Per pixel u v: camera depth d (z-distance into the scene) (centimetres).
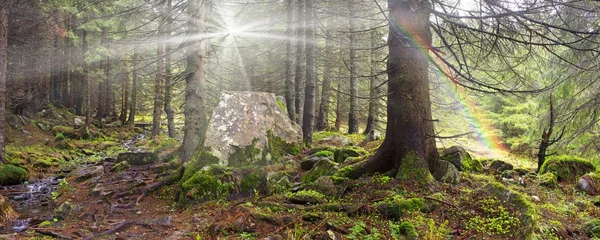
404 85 715
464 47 855
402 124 712
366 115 2614
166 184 863
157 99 2120
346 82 2178
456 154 870
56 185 1082
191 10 1152
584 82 1024
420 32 710
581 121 1110
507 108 2083
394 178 695
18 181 1110
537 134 1181
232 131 906
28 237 559
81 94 2970
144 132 2819
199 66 1163
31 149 1650
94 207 762
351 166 748
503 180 848
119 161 1289
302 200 648
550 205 690
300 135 1080
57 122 2361
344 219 559
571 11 626
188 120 1152
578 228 588
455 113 2322
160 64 1867
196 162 852
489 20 704
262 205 631
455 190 660
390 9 734
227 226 560
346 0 1318
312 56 1419
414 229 512
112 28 2116
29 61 2095
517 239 499
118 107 4006
